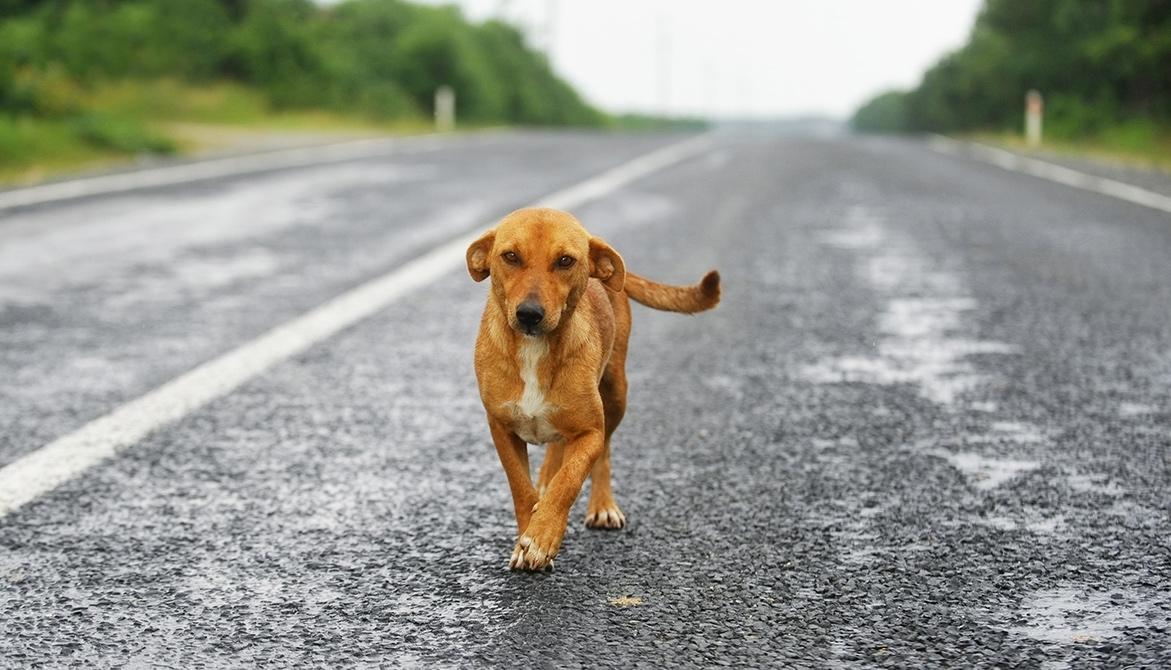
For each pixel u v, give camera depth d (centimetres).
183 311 873
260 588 416
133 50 3475
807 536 463
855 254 1142
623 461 557
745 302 922
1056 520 477
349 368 721
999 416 622
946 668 355
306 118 3788
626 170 2073
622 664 358
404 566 435
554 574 429
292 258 1100
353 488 518
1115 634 376
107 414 623
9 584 420
